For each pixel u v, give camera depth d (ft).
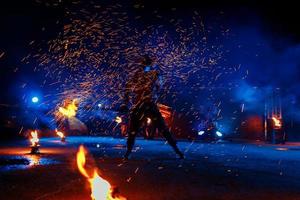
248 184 18.81
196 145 43.91
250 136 55.26
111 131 60.44
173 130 56.24
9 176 20.06
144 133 53.31
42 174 20.74
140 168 23.76
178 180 19.67
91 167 23.65
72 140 48.96
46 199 15.26
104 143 44.29
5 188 17.11
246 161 28.12
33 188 17.19
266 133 51.11
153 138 53.11
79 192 16.44
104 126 61.31
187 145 43.75
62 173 21.12
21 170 22.04
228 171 22.93
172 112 56.18
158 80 29.22
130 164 25.63
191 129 55.47
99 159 28.30
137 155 31.53
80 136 57.98
